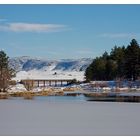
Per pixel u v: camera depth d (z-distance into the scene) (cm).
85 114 2894
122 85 11894
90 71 16275
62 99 5728
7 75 9919
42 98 6172
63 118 2605
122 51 15562
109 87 11875
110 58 16338
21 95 7769
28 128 2097
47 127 2138
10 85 10212
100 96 7050
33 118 2586
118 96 6975
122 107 3634
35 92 8675
